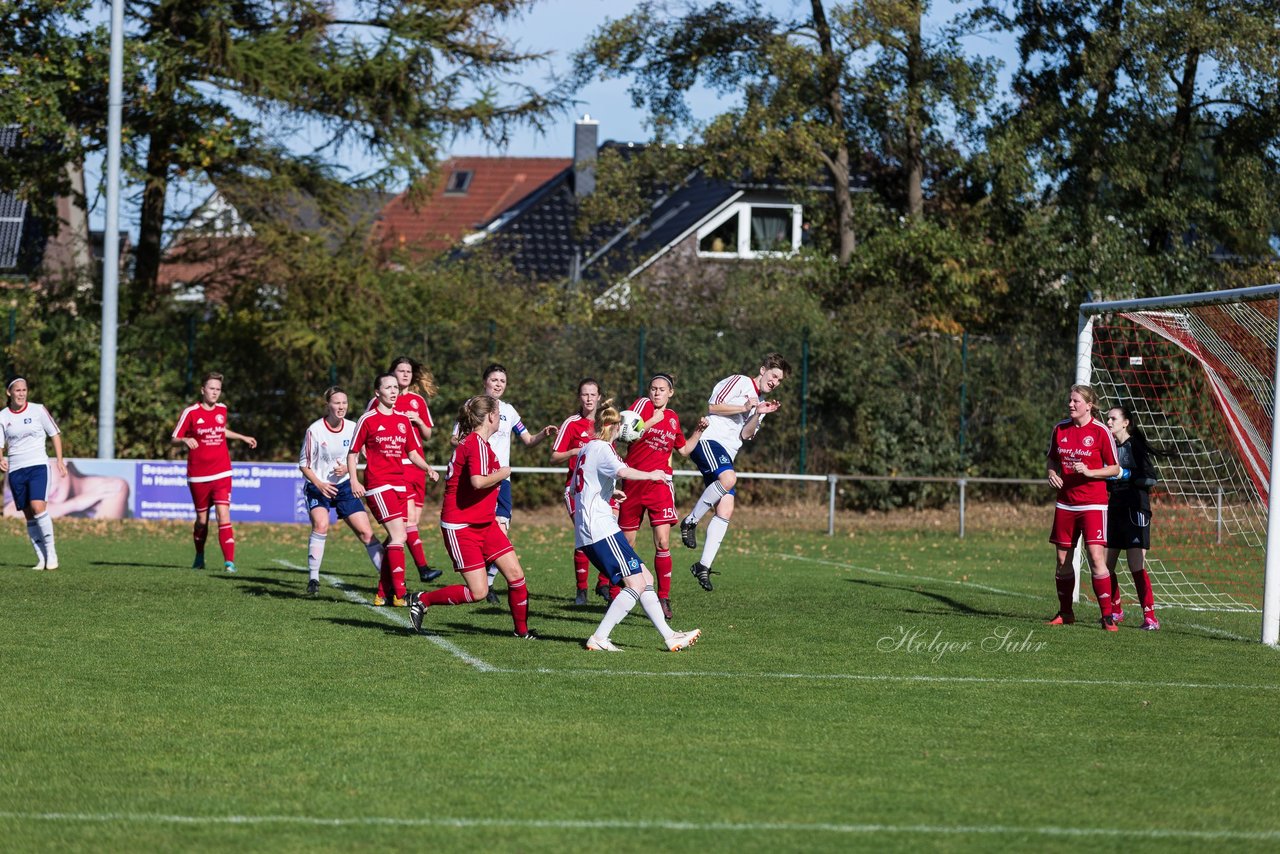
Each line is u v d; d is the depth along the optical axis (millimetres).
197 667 26406
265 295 75562
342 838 15922
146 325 74188
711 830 16406
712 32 85375
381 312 74250
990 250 85188
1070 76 86375
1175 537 62281
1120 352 66875
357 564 47406
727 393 36750
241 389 74250
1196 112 88125
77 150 73125
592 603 37250
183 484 62281
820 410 75125
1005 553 56719
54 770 18781
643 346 73875
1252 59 77625
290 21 77438
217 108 75125
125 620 32438
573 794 17844
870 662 28375
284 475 62281
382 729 21375
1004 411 76312
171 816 16719
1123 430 35562
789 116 83125
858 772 19234
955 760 20047
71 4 69812
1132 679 27156
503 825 16469
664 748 20422
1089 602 40750
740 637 31562
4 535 55250
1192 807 17828
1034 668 28188
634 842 15906
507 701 23625
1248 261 88000
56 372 72812
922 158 89750
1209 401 57531
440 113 80875
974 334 81938
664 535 34438
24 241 100625
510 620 33500
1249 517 62062
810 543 59781
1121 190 87875
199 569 44438
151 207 78625
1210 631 35125
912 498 75000
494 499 30359
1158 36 78562
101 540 54094
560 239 119125
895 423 75375
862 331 76125
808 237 101562
